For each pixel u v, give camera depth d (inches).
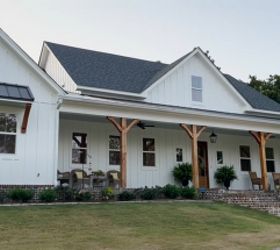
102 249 260.4
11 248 255.1
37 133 508.7
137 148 678.5
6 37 503.2
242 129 680.4
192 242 293.4
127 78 706.2
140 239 297.3
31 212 379.6
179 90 711.1
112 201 488.1
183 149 730.2
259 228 373.4
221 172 749.9
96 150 634.2
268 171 826.2
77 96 538.6
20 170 489.1
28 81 515.8
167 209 437.4
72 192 479.2
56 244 270.2
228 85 756.6
